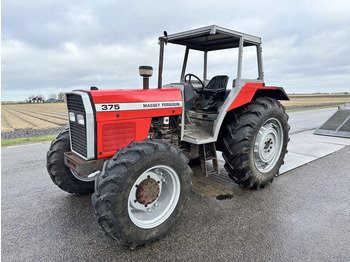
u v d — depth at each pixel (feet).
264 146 11.31
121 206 6.66
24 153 17.79
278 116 11.38
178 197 7.97
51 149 10.07
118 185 6.59
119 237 6.81
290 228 8.10
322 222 8.47
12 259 6.69
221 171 13.75
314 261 6.56
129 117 8.38
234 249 7.05
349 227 8.16
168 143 7.98
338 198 10.32
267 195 10.64
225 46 13.69
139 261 6.61
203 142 9.96
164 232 7.61
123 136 8.35
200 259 6.66
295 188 11.40
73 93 8.07
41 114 65.46
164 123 9.65
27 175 13.10
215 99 13.42
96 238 7.67
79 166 7.84
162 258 6.73
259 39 11.59
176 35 11.23
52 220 8.69
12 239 7.57
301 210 9.31
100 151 7.95
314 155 16.74
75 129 8.52
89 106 7.56
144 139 8.11
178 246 7.24
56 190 11.29
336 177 12.75
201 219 8.68
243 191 11.07
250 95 10.88
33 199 10.34
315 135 24.27
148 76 9.43
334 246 7.16
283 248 7.08
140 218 7.42
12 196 10.61
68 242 7.45
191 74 13.47
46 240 7.54
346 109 29.63
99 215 6.63
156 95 9.14
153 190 7.57
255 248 7.09
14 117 54.75
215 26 9.48
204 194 10.73
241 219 8.67
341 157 16.25
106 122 7.89
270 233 7.82
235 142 10.32
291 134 24.95
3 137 25.89
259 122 10.42
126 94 8.32
